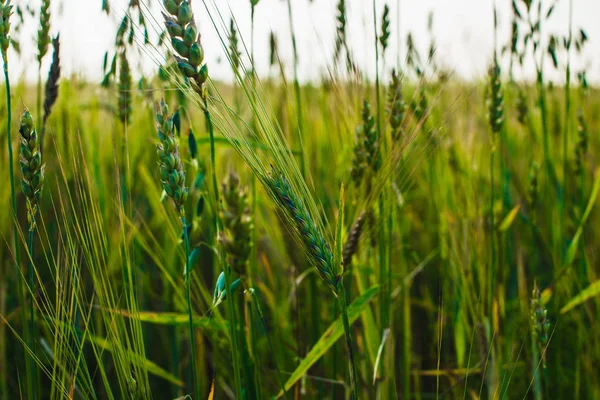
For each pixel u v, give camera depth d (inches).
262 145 27.4
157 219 41.1
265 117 23.9
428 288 46.8
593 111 56.4
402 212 44.3
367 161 30.7
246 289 24.0
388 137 32.9
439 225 41.9
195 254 25.1
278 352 35.1
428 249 47.9
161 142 24.1
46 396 38.3
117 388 37.8
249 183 34.0
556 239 39.2
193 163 29.5
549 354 37.9
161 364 40.7
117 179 25.2
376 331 32.1
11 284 38.9
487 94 34.3
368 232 30.6
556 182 38.6
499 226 37.7
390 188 32.4
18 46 35.1
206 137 33.8
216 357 35.5
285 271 38.9
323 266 23.2
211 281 43.4
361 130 30.6
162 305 41.3
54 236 42.2
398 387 38.0
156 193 38.6
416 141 35.4
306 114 41.1
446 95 48.6
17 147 40.6
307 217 23.1
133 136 43.7
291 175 24.0
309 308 37.2
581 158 39.0
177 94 32.8
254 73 24.7
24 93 38.9
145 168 41.1
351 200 33.5
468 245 36.5
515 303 39.0
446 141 42.1
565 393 38.4
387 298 32.7
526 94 39.8
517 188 48.3
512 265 43.6
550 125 46.3
